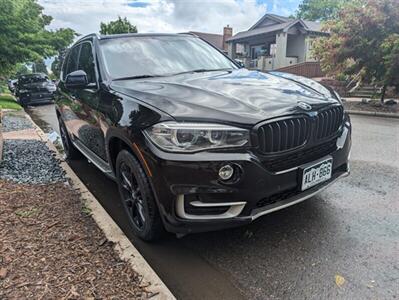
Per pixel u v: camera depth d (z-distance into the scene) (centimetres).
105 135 323
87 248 266
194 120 237
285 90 290
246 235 298
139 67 366
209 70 379
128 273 236
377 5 997
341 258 260
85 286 221
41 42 1641
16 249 262
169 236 296
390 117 911
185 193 236
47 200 359
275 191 248
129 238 305
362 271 245
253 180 237
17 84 1741
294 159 257
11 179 424
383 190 381
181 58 393
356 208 338
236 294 230
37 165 489
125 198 313
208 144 233
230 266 259
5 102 1562
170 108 251
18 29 1537
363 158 509
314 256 264
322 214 328
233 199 238
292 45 2388
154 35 420
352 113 988
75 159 550
